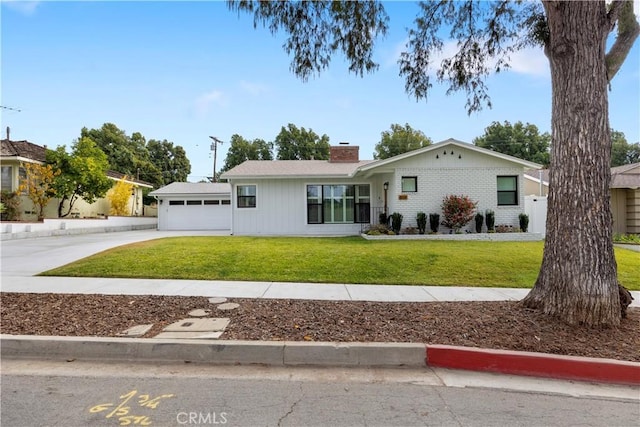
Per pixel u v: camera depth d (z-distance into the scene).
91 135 34.25
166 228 23.25
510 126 43.75
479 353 3.79
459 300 6.08
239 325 4.61
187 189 23.81
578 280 4.43
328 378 3.55
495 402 3.12
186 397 3.14
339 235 16.56
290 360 3.88
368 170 14.84
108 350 3.96
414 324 4.65
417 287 7.05
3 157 17.92
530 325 4.48
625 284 7.47
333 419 2.81
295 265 8.75
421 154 14.59
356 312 5.22
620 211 15.25
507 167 14.73
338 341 4.07
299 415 2.87
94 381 3.43
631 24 4.82
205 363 3.88
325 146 43.03
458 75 7.38
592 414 2.95
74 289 6.60
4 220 17.25
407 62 7.29
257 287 6.89
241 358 3.89
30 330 4.36
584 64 4.50
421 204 14.64
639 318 4.79
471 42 7.20
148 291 6.48
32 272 8.12
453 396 3.22
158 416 2.83
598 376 3.59
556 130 4.73
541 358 3.69
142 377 3.53
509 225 14.64
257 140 44.97
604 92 4.53
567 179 4.55
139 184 27.97
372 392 3.27
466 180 14.66
